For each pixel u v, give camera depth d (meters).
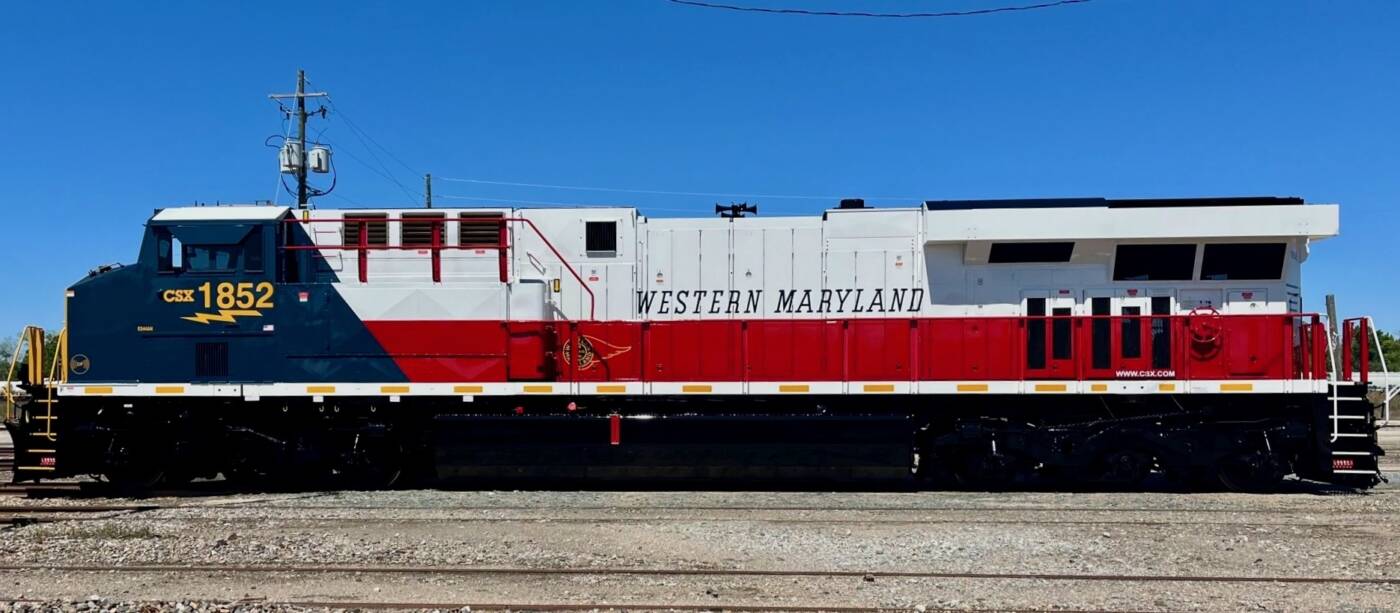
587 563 7.79
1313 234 11.56
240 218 12.22
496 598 6.77
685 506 10.72
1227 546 8.38
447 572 7.44
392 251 12.52
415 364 12.06
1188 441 11.70
